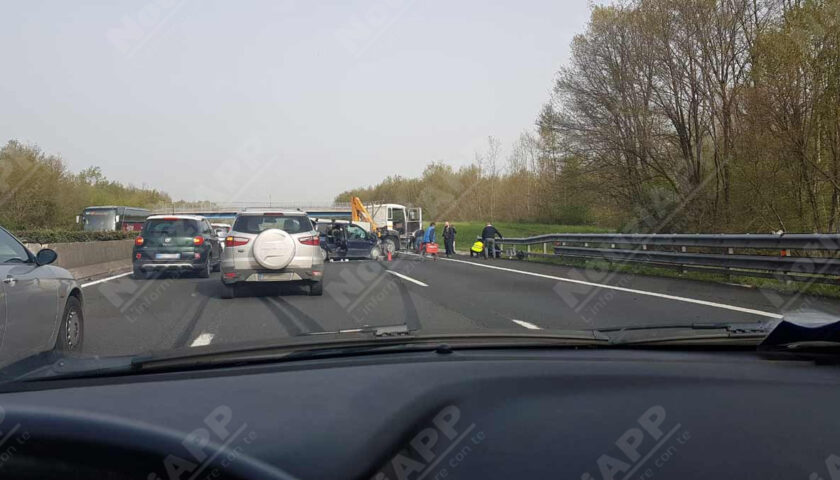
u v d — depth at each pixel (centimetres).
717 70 1988
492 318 811
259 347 279
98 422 180
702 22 1984
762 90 1597
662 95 2170
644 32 2150
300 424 187
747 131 1714
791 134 1528
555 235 2033
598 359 268
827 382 239
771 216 1691
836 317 296
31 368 237
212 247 1617
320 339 300
